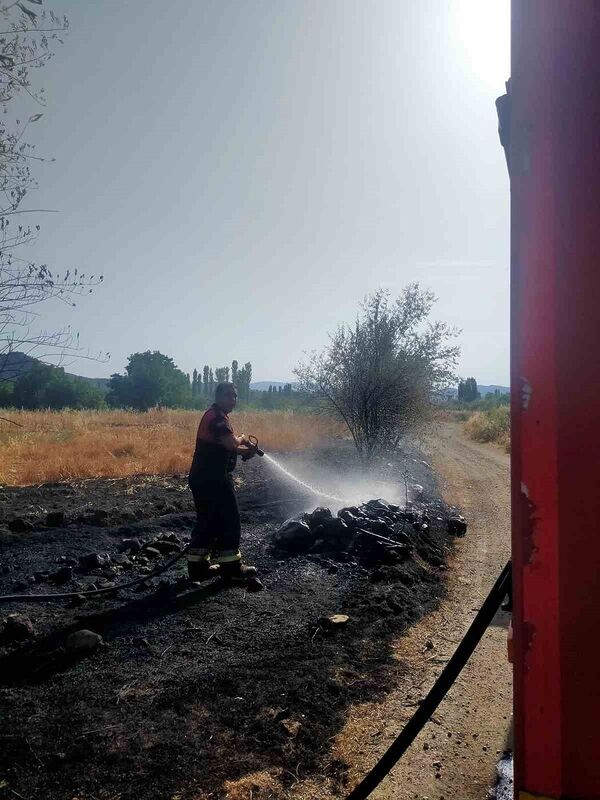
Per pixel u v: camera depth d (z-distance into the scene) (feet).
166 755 11.19
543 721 5.53
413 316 48.93
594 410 5.36
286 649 15.84
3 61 15.57
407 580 22.07
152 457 45.42
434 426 51.11
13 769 10.64
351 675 14.78
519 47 5.72
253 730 12.16
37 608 17.88
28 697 12.97
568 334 5.46
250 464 44.62
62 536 25.04
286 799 10.43
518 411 5.65
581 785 5.41
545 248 5.57
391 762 8.11
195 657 15.08
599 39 5.44
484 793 10.94
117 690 13.37
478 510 38.47
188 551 20.68
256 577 20.77
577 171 5.48
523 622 5.59
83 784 10.38
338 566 22.84
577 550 5.41
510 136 5.86
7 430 61.98
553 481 5.49
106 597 18.89
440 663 15.98
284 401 78.64
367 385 47.14
